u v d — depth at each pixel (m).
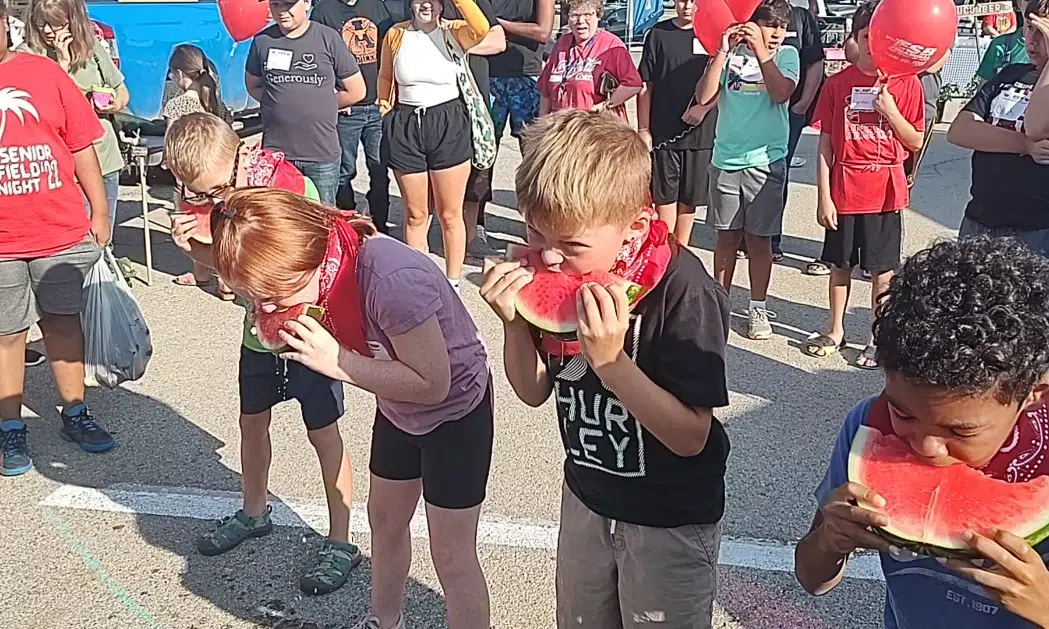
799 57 6.60
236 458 4.71
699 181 6.78
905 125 5.34
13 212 4.38
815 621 3.43
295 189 3.70
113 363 4.68
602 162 2.08
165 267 7.74
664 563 2.38
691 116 6.38
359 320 2.71
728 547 3.87
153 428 5.02
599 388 2.33
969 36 13.09
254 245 2.47
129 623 3.51
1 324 4.46
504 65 8.15
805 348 5.96
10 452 4.55
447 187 6.69
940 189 10.03
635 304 2.18
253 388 3.70
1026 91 4.62
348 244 2.65
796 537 3.96
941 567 1.86
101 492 4.39
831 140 5.53
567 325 2.25
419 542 3.95
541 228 2.16
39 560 3.88
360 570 3.77
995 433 1.62
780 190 5.93
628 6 16.86
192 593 3.67
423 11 6.38
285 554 3.89
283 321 2.63
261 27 6.86
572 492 2.55
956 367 1.52
